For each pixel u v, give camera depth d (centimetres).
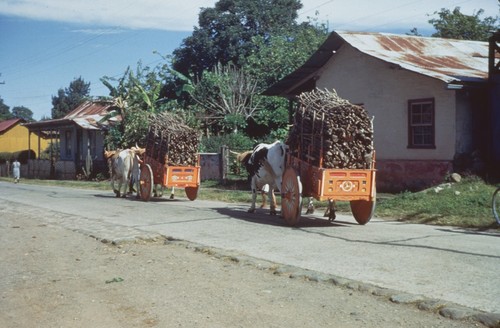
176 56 5400
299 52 3972
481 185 1555
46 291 754
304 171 1226
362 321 585
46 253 1018
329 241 1030
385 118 1995
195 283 764
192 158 1880
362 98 2094
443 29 4050
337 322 585
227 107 3772
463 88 1706
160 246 1052
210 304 663
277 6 5494
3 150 6219
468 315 578
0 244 1124
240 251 955
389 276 749
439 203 1409
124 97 3653
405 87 1912
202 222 1329
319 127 1178
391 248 944
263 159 1383
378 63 2012
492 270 767
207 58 5341
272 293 700
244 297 687
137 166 2059
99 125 3912
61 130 4688
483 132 1792
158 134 1902
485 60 2153
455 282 708
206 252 968
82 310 663
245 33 5297
